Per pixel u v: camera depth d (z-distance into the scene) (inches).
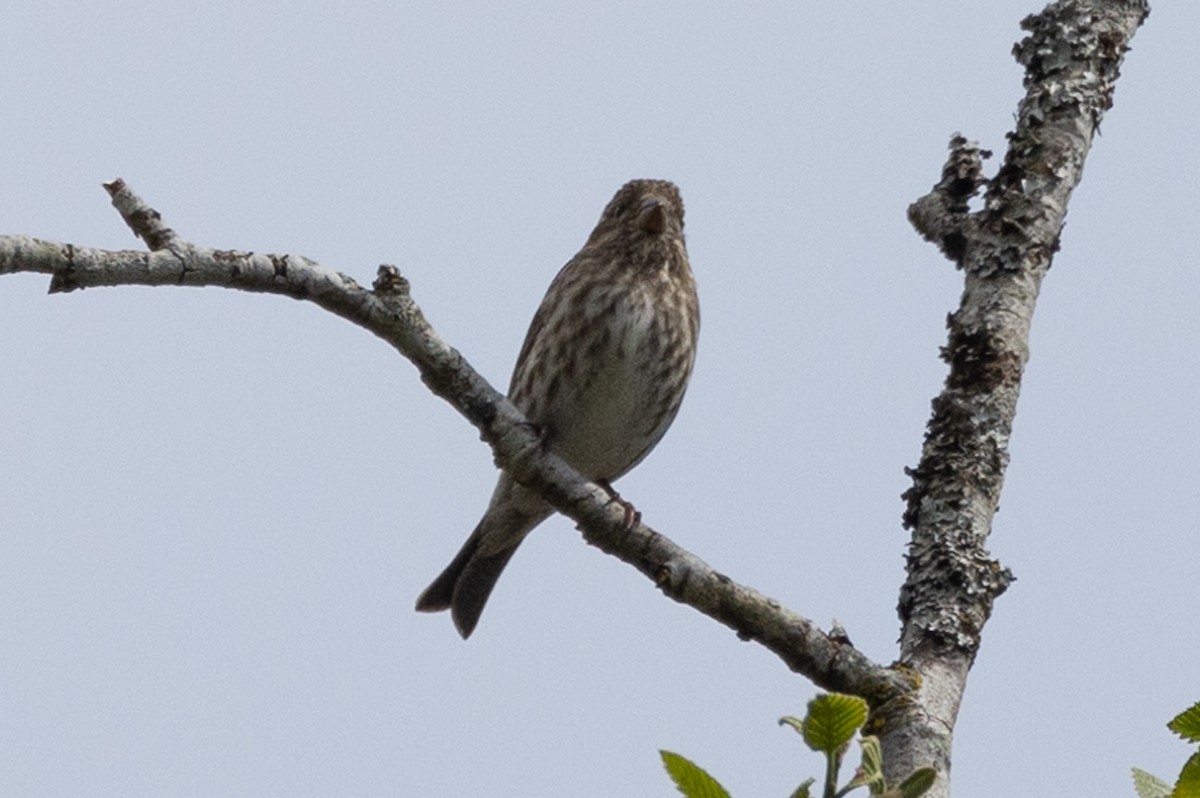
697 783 239.8
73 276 348.2
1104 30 461.7
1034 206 434.9
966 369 414.9
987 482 400.5
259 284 368.8
